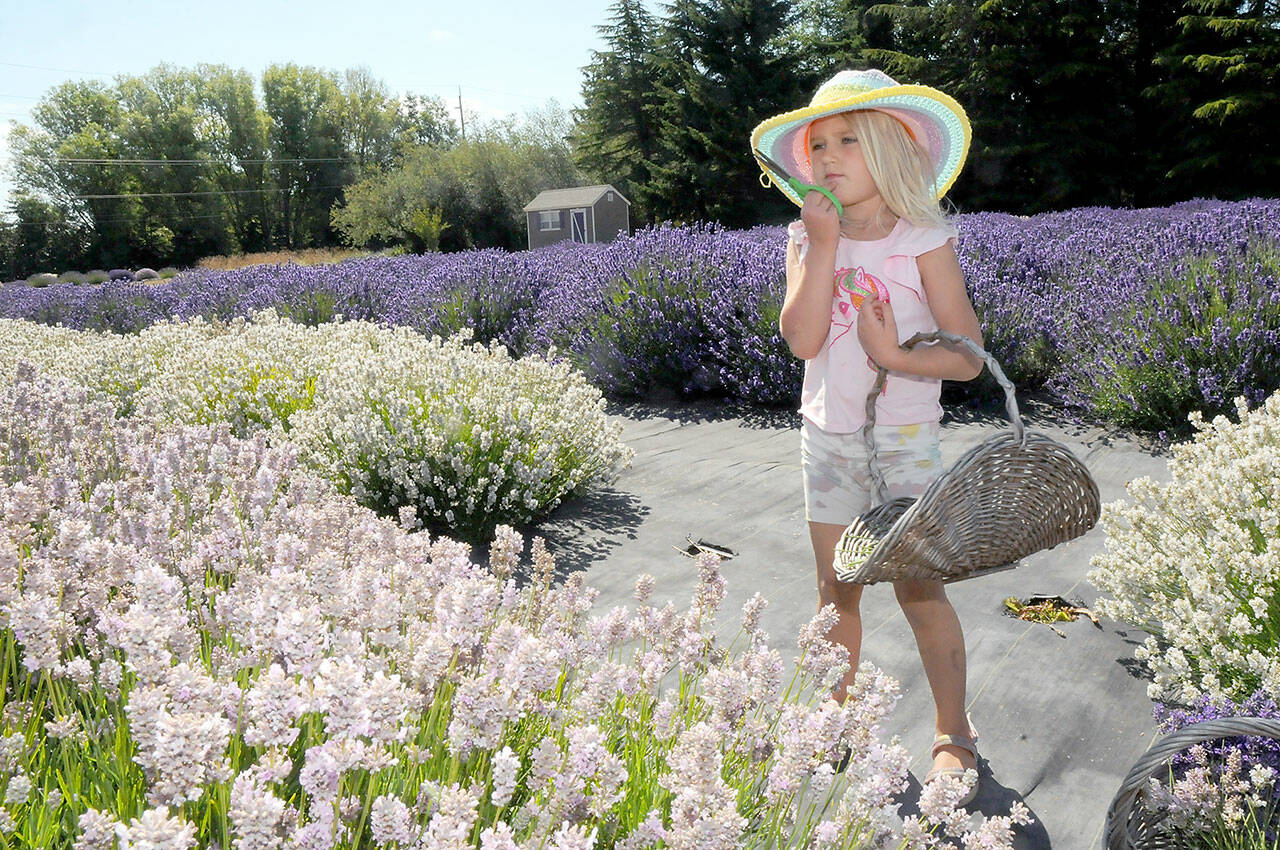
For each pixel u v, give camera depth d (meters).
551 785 1.50
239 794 1.18
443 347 5.90
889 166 2.42
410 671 1.72
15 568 1.76
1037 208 34.97
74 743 1.67
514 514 4.53
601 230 51.59
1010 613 3.50
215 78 83.06
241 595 1.95
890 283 2.47
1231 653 2.43
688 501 5.04
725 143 43.47
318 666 1.46
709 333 7.89
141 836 1.04
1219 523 2.71
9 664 1.94
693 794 1.39
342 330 7.00
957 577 2.17
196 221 80.62
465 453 4.43
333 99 86.69
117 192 78.75
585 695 1.77
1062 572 3.80
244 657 1.63
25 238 76.69
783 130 2.62
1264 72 31.73
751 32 43.69
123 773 1.54
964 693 2.53
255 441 3.70
